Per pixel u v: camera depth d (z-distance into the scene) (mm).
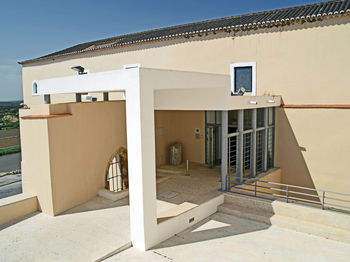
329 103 11797
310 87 12148
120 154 11891
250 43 13336
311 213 8406
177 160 14766
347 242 7582
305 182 12555
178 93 10398
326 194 12047
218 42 14156
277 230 8312
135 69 6801
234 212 9336
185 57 15211
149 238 7254
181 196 10117
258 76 13234
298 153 12633
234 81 13922
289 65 12523
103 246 7168
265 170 12664
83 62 19578
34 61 22500
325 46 11703
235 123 13719
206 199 9438
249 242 7617
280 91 12828
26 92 23703
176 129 15688
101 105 10727
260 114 12711
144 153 6988
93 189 10500
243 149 11438
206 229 8391
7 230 8141
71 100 20578
